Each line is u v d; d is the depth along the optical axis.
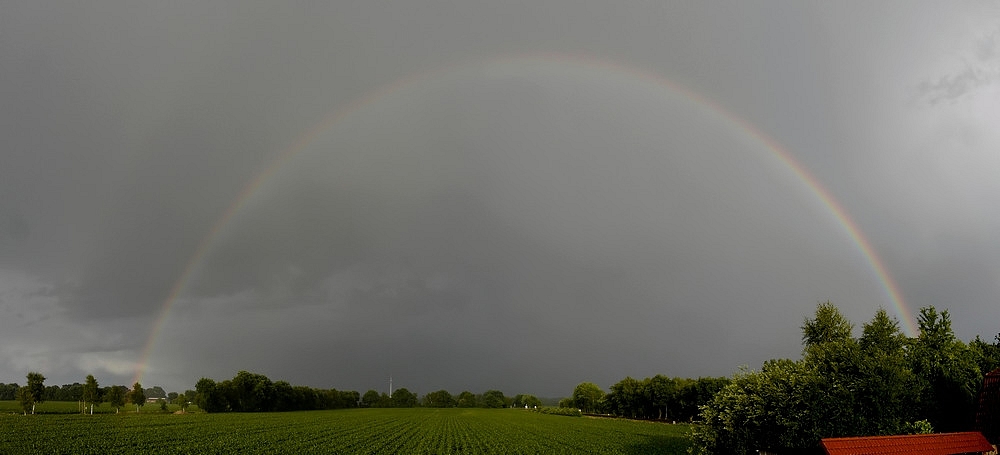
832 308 45.28
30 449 47.97
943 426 39.06
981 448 27.77
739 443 31.41
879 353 32.03
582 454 51.12
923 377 39.66
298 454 48.53
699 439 35.00
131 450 47.91
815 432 28.34
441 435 74.38
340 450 52.28
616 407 139.25
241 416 120.56
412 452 51.34
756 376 31.81
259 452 49.03
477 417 137.00
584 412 183.62
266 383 167.38
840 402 29.17
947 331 41.62
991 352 44.78
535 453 51.72
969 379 39.34
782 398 29.58
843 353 31.50
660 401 112.69
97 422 83.06
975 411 37.12
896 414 31.34
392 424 99.50
